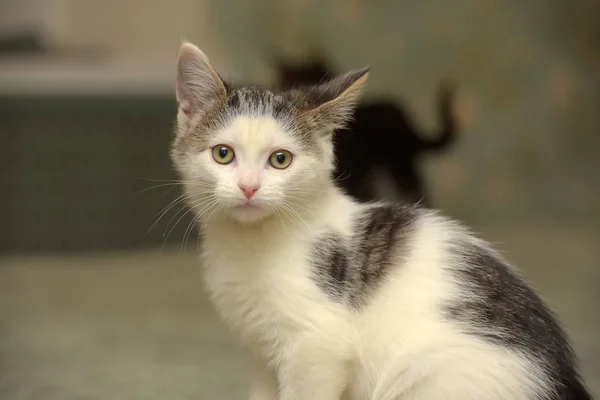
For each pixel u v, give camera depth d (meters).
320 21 1.58
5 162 1.38
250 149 0.73
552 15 1.70
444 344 0.70
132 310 1.06
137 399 0.83
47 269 1.28
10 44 1.41
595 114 1.74
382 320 0.71
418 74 1.63
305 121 0.74
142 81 1.42
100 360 0.91
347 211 0.74
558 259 1.32
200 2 1.48
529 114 1.71
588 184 1.74
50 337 0.97
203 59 0.75
